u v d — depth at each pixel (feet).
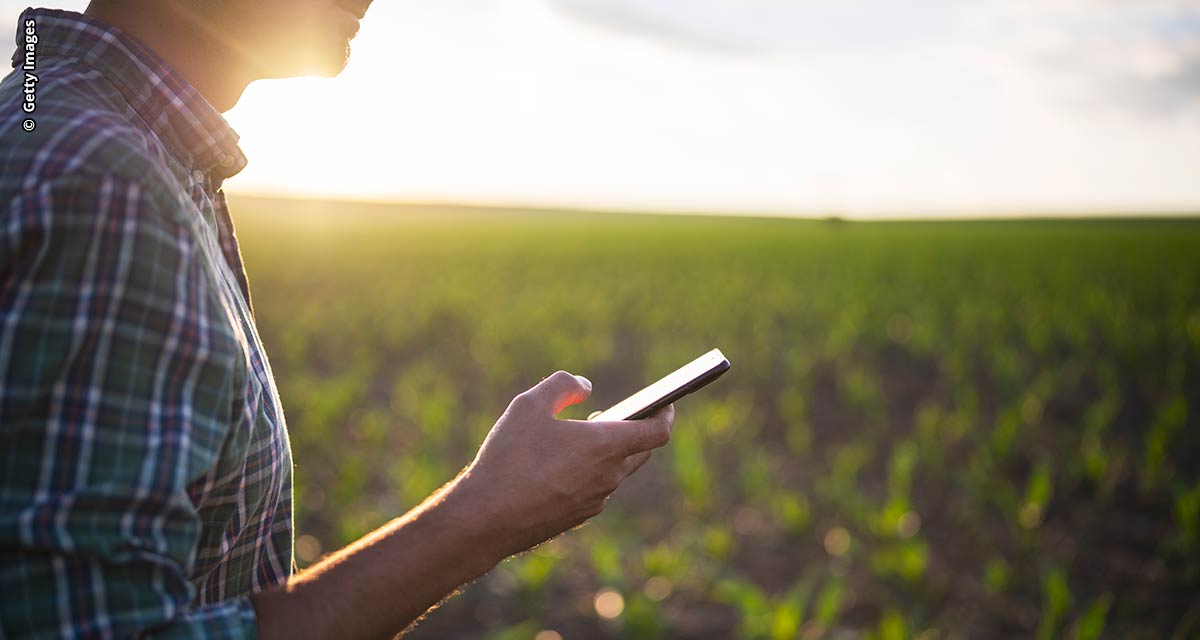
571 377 4.16
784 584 17.81
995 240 192.95
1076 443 27.63
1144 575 17.99
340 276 79.77
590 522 20.81
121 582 2.87
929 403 34.71
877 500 22.80
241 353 3.47
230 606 3.14
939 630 15.70
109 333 2.95
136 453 2.95
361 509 20.97
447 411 30.63
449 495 3.62
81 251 2.94
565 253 123.44
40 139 3.05
